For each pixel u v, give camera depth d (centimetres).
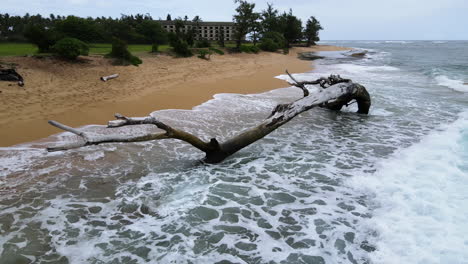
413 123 1060
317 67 3145
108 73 1753
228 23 7100
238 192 586
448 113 1188
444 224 453
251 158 762
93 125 995
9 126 908
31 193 567
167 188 598
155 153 785
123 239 445
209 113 1194
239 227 477
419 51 6881
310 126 1045
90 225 477
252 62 3322
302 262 401
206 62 2781
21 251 414
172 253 416
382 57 4844
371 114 1204
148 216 504
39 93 1252
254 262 402
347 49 8538
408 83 1942
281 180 636
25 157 725
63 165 691
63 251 417
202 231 466
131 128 981
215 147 718
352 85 1087
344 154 775
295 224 484
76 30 2533
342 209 522
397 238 434
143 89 1523
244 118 1134
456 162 680
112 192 579
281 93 1666
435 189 558
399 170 651
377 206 523
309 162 727
